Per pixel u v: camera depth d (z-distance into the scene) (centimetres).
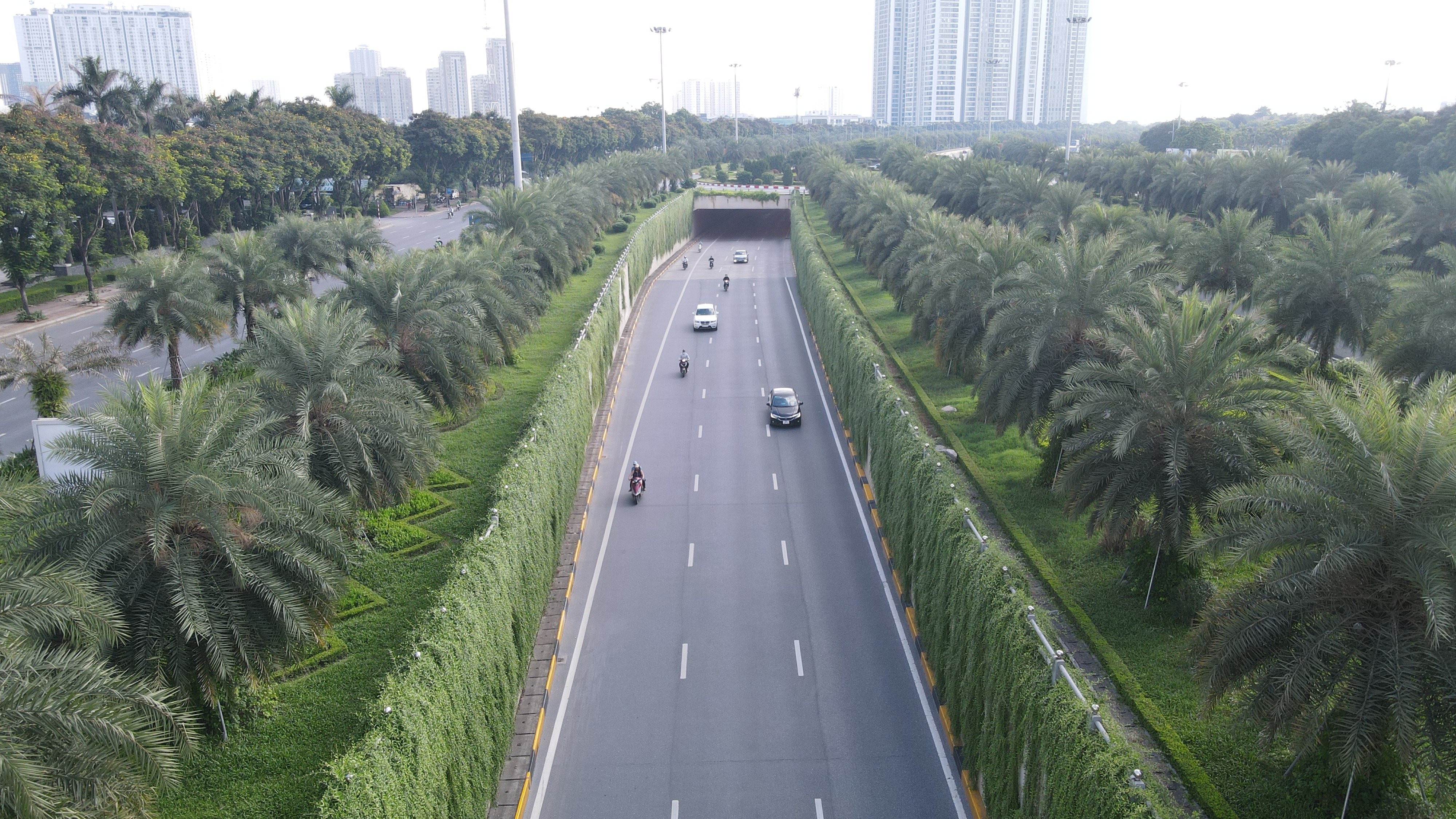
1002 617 1736
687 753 2133
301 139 9281
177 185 6975
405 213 12700
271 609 1708
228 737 1773
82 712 1199
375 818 1346
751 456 4012
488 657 1934
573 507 3434
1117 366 2362
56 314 6225
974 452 3170
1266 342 3141
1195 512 2070
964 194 7481
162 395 1711
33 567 1376
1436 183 4628
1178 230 4262
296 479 1809
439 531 2652
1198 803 1520
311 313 2362
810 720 2242
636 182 10325
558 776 2064
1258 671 1503
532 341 4947
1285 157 6200
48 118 6122
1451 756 1312
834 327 4828
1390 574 1388
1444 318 2869
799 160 15262
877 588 2858
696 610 2748
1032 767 1553
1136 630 2064
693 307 7325
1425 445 1356
